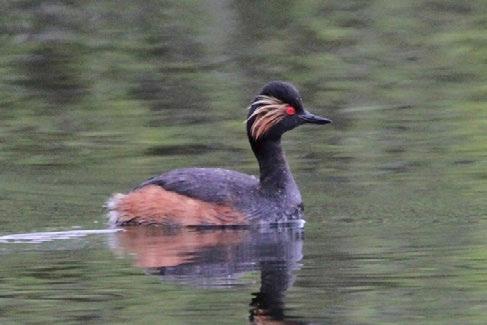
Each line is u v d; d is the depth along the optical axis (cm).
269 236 1490
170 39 2638
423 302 1185
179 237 1487
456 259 1344
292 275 1297
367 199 1641
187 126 2030
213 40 2617
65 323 1140
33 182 1736
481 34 2580
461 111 2094
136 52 2550
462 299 1195
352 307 1173
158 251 1409
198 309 1174
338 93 2228
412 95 2200
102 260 1370
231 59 2481
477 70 2352
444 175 1744
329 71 2375
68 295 1233
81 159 1859
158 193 1558
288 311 1165
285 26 2703
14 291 1249
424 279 1268
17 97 2250
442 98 2183
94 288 1255
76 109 2166
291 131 2014
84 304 1200
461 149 1877
